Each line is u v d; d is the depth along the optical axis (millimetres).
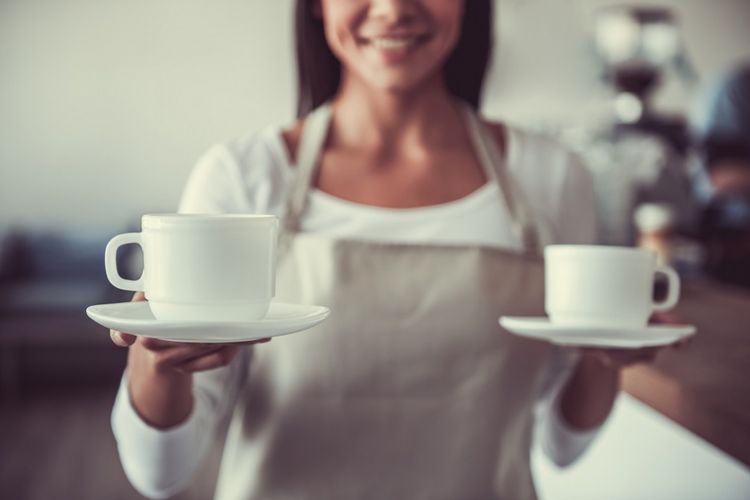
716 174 3168
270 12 6234
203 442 1049
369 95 1138
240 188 1113
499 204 1143
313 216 1120
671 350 1346
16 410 4387
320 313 751
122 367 4996
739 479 1092
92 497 3123
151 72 6176
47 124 6102
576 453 1186
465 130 1195
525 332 866
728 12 6523
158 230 738
